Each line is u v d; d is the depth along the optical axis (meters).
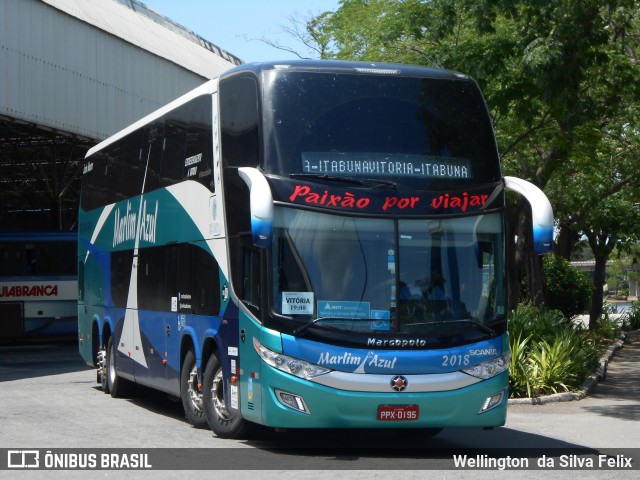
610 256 41.12
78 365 26.22
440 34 19.95
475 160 11.43
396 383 10.59
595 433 13.16
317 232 10.77
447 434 13.10
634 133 29.64
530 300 24.97
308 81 11.27
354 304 10.70
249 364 11.07
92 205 19.58
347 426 10.57
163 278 14.59
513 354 16.77
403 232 10.94
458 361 10.80
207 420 12.58
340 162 10.99
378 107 11.27
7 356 29.83
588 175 28.70
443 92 11.59
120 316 17.06
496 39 19.67
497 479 9.50
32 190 41.94
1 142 33.22
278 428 10.67
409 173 11.12
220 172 12.16
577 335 20.53
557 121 20.78
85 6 31.56
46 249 34.22
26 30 27.38
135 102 33.25
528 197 11.04
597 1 18.44
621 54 21.67
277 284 10.66
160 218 14.79
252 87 11.39
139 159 16.19
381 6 26.17
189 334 13.30
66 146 34.88
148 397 17.75
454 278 11.00
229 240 11.80
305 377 10.50
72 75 29.64
